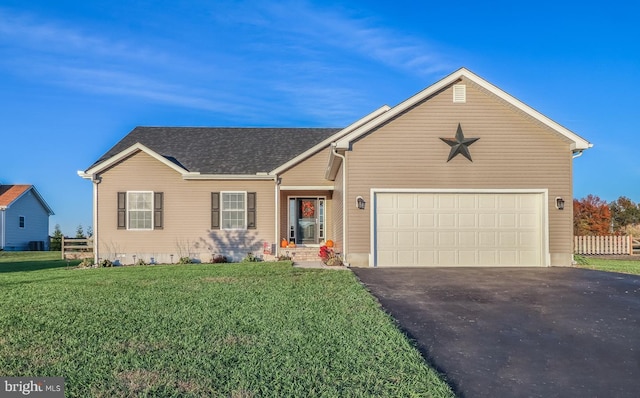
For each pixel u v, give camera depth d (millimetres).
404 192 15055
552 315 7746
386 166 15047
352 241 14969
